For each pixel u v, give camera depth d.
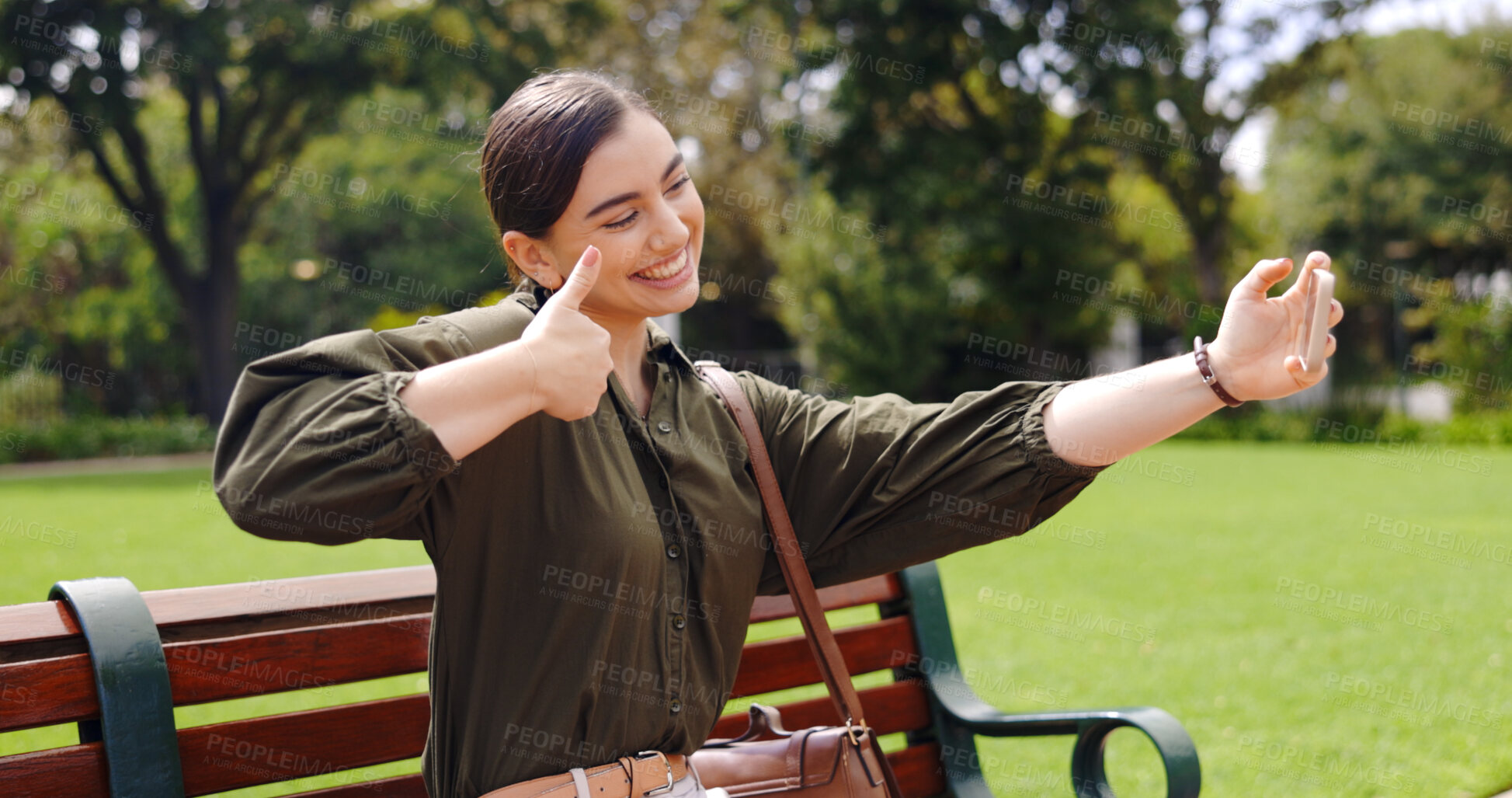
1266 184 28.06
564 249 1.49
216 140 19.36
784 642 2.33
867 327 19.41
